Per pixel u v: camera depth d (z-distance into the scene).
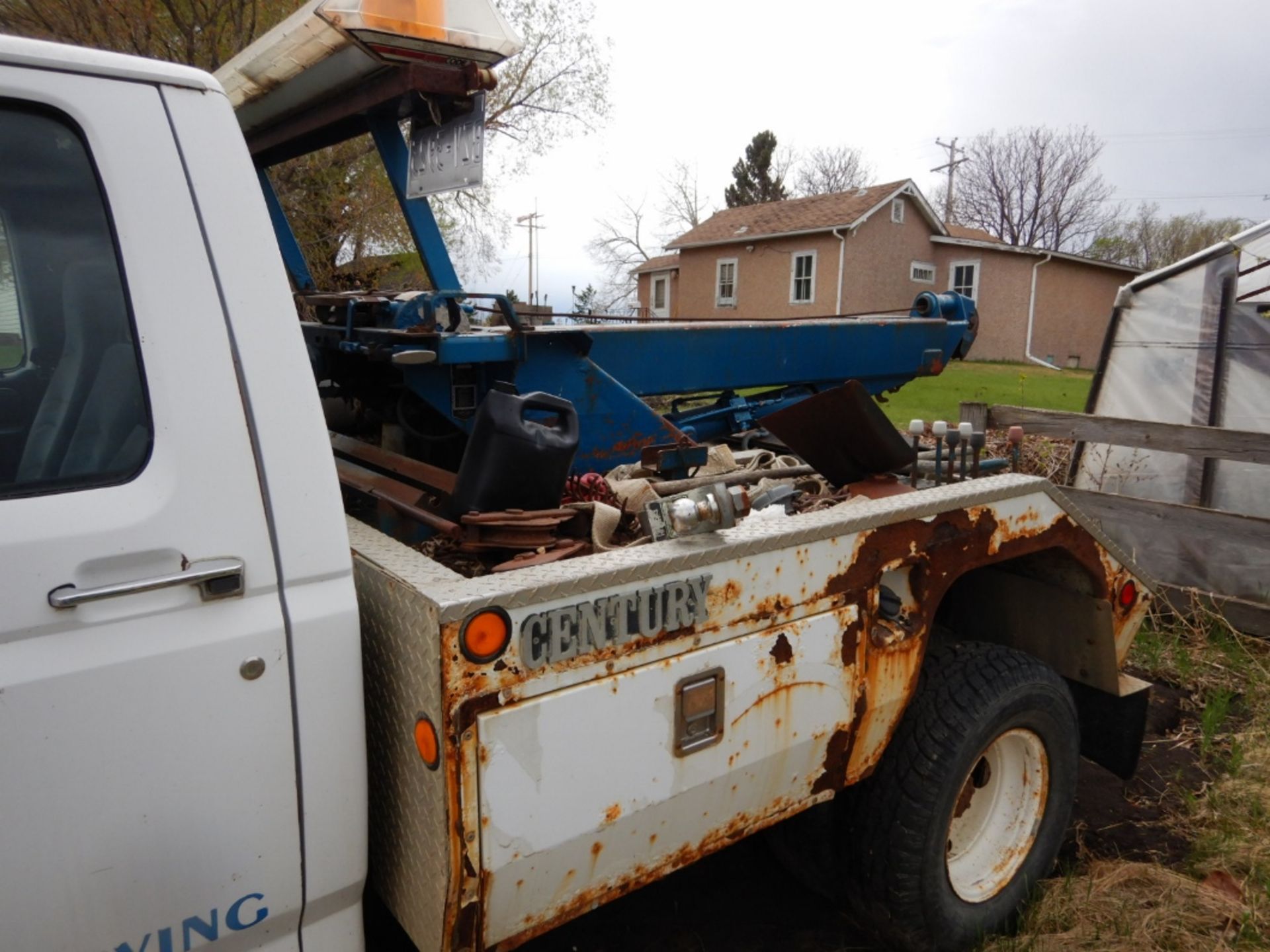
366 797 1.54
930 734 2.38
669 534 1.82
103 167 1.32
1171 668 4.45
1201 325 5.97
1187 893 2.83
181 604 1.32
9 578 1.19
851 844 2.48
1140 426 4.99
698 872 3.01
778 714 1.99
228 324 1.39
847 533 2.07
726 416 4.34
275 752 1.41
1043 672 2.59
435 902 1.52
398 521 2.34
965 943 2.55
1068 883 2.83
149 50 9.61
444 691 1.43
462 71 2.29
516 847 1.56
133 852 1.30
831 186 54.16
